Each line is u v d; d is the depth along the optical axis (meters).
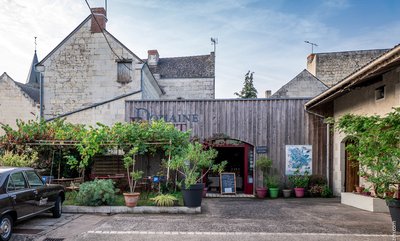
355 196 9.45
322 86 21.88
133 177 9.04
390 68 7.45
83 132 10.56
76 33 18.52
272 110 12.66
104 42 18.22
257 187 12.38
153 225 6.82
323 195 11.72
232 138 12.60
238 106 12.73
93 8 18.58
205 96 23.78
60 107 18.25
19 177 6.24
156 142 10.21
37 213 6.52
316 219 7.55
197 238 5.83
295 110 12.62
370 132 7.16
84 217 7.68
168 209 8.22
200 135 12.67
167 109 12.89
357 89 10.08
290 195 12.00
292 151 12.47
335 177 11.97
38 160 11.04
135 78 17.75
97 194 8.27
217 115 12.73
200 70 24.66
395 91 7.91
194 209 8.25
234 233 6.18
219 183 13.33
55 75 18.45
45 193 6.89
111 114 14.81
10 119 23.95
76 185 9.79
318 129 12.49
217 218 7.62
